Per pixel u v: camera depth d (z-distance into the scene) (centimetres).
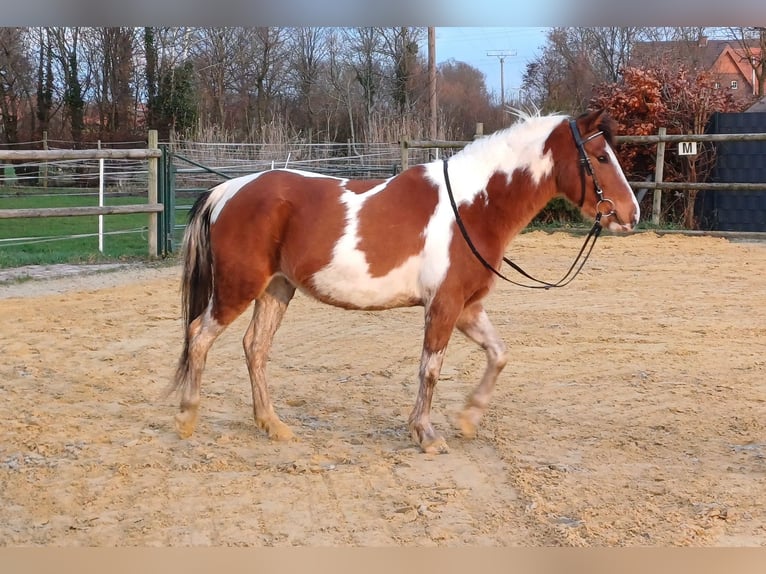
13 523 389
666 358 704
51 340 770
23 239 1250
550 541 367
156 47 3531
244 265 489
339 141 3738
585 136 494
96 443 502
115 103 3581
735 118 1563
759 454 480
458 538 370
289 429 516
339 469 458
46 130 3488
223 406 585
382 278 483
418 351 743
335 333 817
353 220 481
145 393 612
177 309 919
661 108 1623
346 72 3672
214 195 513
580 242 1430
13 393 607
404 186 491
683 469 457
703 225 1594
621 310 902
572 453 484
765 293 991
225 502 412
